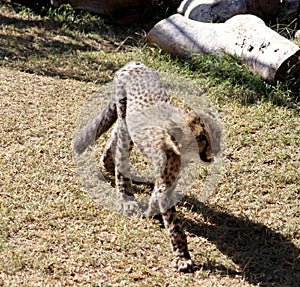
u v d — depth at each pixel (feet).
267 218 48.75
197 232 46.88
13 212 47.01
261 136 59.16
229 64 69.05
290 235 47.01
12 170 51.85
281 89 66.64
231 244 45.80
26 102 62.23
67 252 43.57
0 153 54.08
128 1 82.43
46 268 41.78
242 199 50.65
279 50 66.54
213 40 71.31
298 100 66.18
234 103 64.69
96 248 44.16
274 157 55.98
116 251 44.16
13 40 75.61
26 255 42.63
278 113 63.10
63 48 75.56
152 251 44.47
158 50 74.69
